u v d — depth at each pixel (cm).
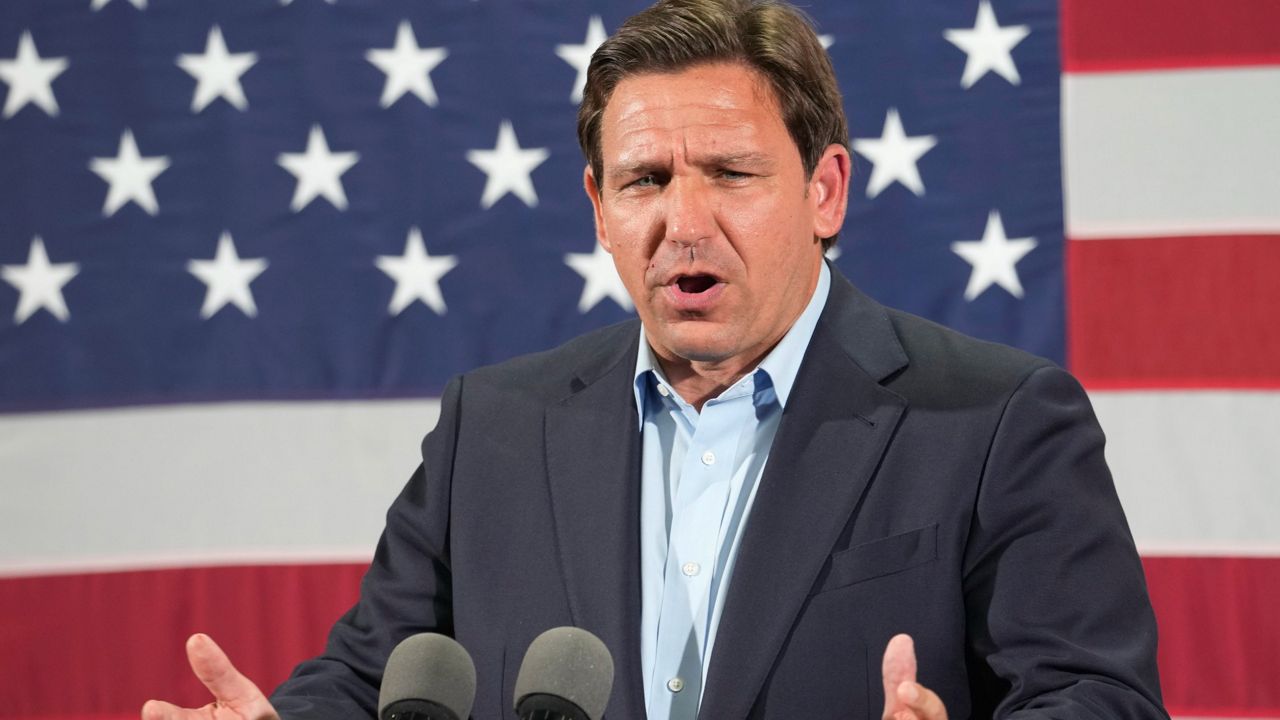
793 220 423
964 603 414
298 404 873
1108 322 832
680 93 416
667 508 446
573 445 463
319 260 882
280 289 881
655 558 438
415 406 870
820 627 402
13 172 891
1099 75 845
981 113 851
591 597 427
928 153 852
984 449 418
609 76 432
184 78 894
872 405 435
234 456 872
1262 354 820
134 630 862
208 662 347
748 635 402
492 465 473
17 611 864
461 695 330
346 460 870
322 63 891
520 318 873
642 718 404
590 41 887
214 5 898
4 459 873
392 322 876
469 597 452
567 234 877
